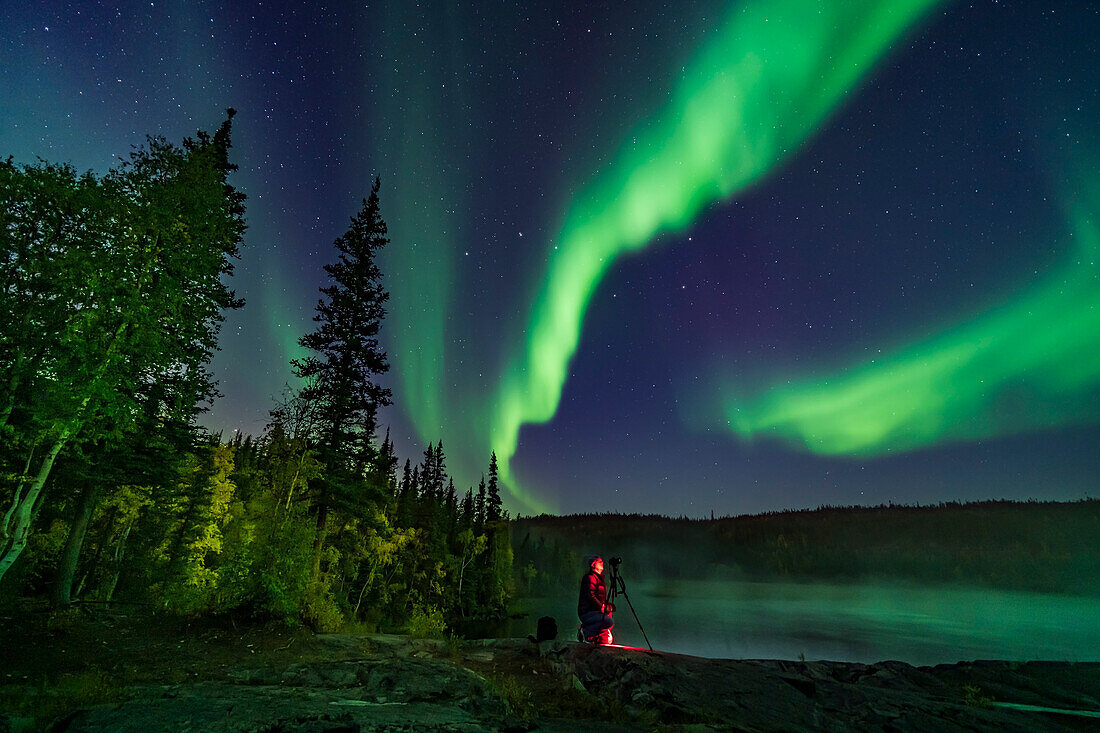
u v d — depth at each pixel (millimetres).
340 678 7277
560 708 6789
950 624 92625
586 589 9969
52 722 4777
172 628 10336
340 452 20969
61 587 14562
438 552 55844
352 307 22391
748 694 7051
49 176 10938
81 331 10438
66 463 15477
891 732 6305
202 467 28656
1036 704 7613
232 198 21938
